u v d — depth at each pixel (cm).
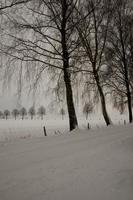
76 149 728
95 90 1852
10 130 2822
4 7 989
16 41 1284
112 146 723
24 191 423
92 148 720
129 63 2212
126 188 403
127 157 583
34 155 693
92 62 1661
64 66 1413
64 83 1524
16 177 500
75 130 1227
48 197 392
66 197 387
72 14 1432
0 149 832
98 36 1691
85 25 1549
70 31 1429
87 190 407
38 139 1024
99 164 544
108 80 2081
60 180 463
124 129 1121
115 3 1666
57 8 1398
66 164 568
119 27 2006
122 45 2092
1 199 395
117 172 480
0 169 566
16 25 1238
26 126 3781
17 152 755
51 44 1381
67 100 1437
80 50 1545
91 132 1107
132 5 1978
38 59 1370
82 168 525
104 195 384
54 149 757
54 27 1384
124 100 2355
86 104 1827
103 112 1741
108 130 1128
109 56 1952
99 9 1584
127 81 2150
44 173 513
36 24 1338
